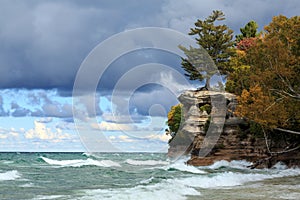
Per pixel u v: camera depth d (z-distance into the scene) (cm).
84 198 1519
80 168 3869
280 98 3130
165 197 1609
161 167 3225
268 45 3011
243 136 4009
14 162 5234
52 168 3934
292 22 3175
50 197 1634
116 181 2500
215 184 2175
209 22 5312
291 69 3006
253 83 3400
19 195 1722
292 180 2466
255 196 1736
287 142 3694
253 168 3550
